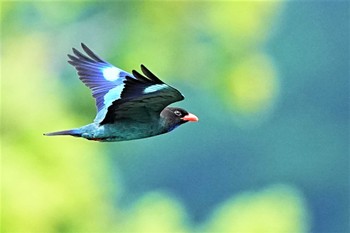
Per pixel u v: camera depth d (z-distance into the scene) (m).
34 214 17.53
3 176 17.50
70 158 18.20
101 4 21.72
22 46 21.06
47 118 18.69
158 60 21.86
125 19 21.80
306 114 41.88
